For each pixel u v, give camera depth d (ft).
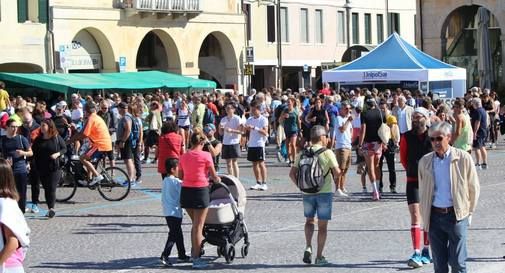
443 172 61.21
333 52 367.04
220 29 307.58
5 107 178.40
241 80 315.78
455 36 320.50
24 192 107.96
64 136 133.49
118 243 91.25
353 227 96.84
